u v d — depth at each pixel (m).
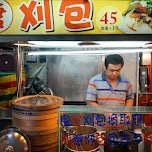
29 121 1.37
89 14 1.45
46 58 4.06
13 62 2.59
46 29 1.48
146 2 1.44
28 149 1.28
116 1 1.44
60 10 1.45
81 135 1.33
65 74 4.11
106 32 1.47
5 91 2.56
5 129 1.36
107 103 2.43
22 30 1.49
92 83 2.47
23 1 1.45
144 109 1.51
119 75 2.51
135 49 1.96
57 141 1.46
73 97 4.16
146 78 3.94
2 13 1.47
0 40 1.49
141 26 1.46
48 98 1.63
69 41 1.51
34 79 3.38
